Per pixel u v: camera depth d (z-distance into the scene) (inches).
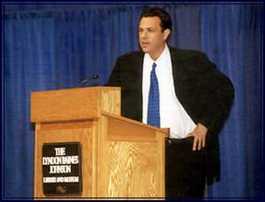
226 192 292.7
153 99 233.3
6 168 323.0
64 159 137.6
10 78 326.3
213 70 238.8
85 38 315.3
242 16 300.2
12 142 324.2
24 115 323.9
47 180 140.4
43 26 322.7
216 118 235.9
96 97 133.3
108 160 136.5
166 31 233.9
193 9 302.5
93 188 133.0
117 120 138.2
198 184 236.7
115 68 239.0
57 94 140.4
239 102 295.1
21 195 320.5
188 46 301.3
